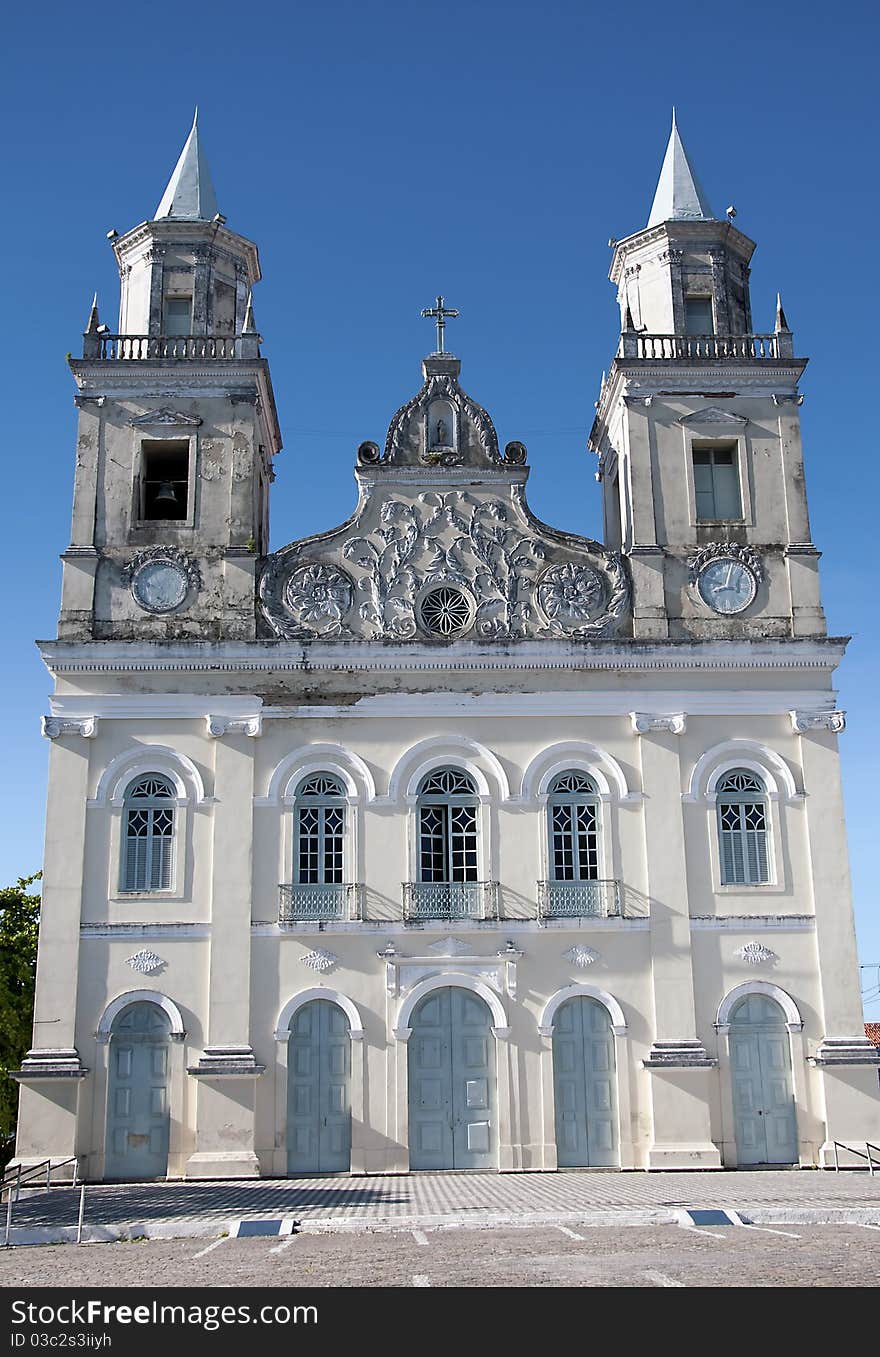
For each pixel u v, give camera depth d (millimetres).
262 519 32969
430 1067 27109
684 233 32656
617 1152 26797
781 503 30734
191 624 29422
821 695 29266
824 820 28625
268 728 28719
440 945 27594
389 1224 18703
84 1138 26359
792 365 31344
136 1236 18328
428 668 28984
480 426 30891
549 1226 18438
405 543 30078
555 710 29016
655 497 30578
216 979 27172
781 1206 19578
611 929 27812
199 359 30750
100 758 28422
